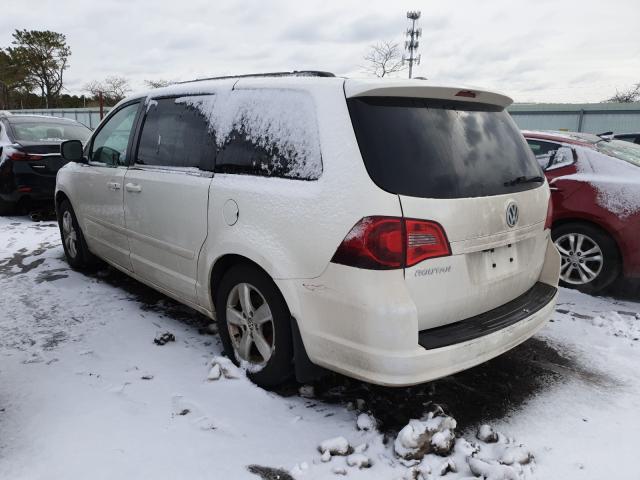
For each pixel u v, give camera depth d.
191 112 3.66
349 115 2.66
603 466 2.59
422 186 2.56
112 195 4.43
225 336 3.38
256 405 2.98
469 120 2.96
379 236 2.45
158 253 3.93
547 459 2.64
